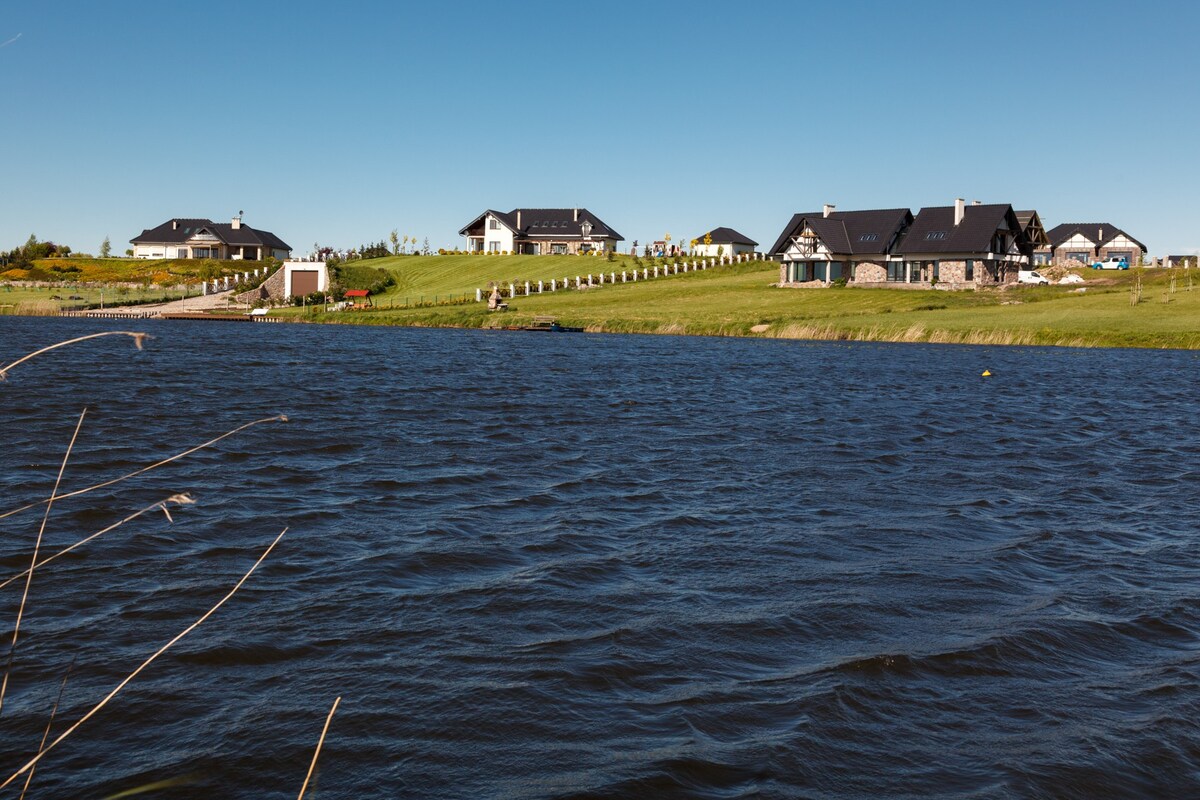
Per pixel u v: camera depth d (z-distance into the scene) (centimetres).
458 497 1484
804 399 2967
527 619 958
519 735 722
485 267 11669
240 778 655
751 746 711
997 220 8788
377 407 2520
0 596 984
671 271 10788
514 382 3275
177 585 1033
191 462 1686
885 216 9394
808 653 884
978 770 684
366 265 12231
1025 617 980
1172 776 682
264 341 5275
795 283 9550
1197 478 1736
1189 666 864
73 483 1498
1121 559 1195
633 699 785
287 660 847
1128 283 8288
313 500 1434
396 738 713
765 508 1448
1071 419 2592
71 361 3609
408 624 938
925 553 1213
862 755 702
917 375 3891
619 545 1230
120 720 730
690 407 2694
